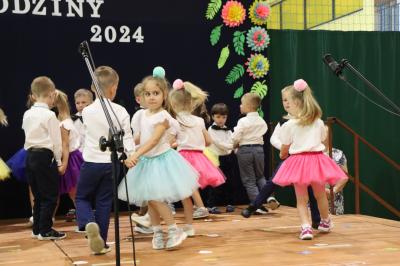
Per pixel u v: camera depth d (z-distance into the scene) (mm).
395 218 6699
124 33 5695
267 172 6164
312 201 4406
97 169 3502
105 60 5633
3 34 5312
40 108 4039
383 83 6656
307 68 6395
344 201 6488
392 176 6680
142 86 3777
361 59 6574
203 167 4770
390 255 3336
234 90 6055
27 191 5418
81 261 3311
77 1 5555
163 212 3605
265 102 6156
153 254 3473
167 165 3582
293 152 4043
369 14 7102
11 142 5324
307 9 7070
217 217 5148
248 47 6098
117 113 3527
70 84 5523
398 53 6707
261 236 4078
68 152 4441
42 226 4102
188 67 5906
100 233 3508
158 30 5812
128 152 3455
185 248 3637
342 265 3064
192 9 5930
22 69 5371
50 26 5465
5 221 5211
